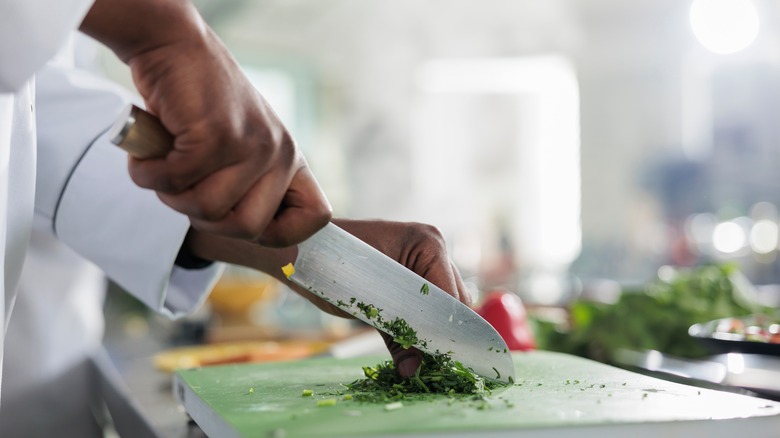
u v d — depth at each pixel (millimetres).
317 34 6312
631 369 1201
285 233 622
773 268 3076
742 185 5227
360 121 6547
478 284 2902
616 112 6309
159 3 497
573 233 6617
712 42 3494
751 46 5055
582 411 697
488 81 6723
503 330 1239
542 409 706
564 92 6656
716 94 5348
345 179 6535
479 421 654
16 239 857
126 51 509
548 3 6078
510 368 872
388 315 811
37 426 1429
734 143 5305
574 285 3023
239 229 571
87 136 1120
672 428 661
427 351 824
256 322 2264
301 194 615
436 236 889
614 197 6344
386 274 814
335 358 1151
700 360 1302
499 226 6570
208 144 520
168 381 1308
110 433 1685
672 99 6141
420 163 6668
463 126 6742
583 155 6406
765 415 682
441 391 811
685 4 5719
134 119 510
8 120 724
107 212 1075
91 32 505
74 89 1146
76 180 1097
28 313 1419
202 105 509
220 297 2188
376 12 6223
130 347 1940
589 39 6238
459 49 6461
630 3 5914
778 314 1379
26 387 1410
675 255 4219
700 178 5340
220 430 703
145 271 1070
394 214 6641
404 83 6543
